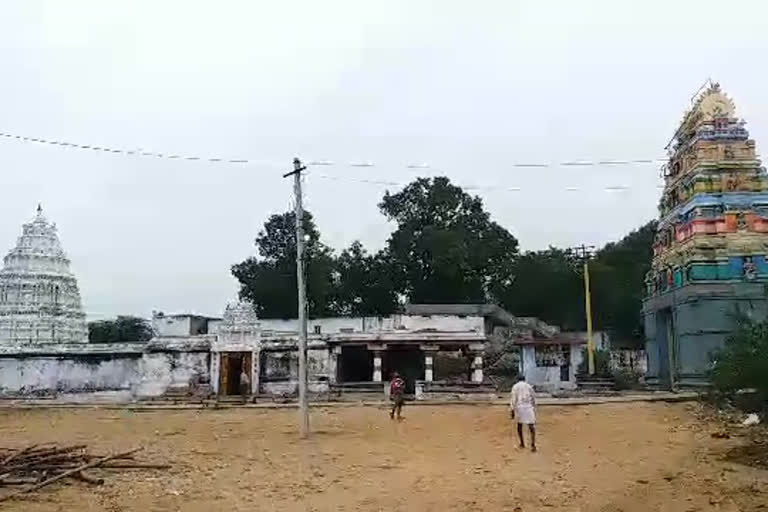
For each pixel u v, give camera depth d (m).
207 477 15.78
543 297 71.25
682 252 37.66
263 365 47.34
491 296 73.31
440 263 66.19
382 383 43.88
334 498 13.51
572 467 16.78
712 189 37.28
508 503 12.98
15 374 48.28
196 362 47.66
